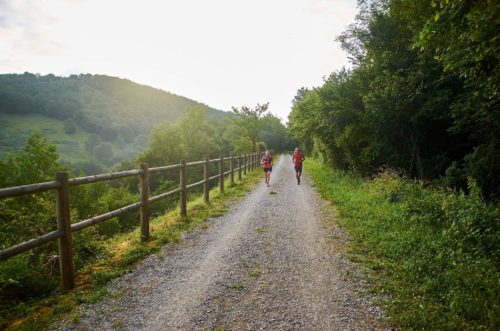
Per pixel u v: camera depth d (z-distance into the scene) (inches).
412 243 215.2
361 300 144.1
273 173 893.8
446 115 401.7
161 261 199.8
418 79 418.0
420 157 502.0
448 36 216.8
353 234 248.5
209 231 273.0
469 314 127.4
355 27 526.9
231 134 2421.3
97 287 160.7
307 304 141.6
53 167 806.5
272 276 173.9
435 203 285.9
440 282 156.8
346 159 714.2
